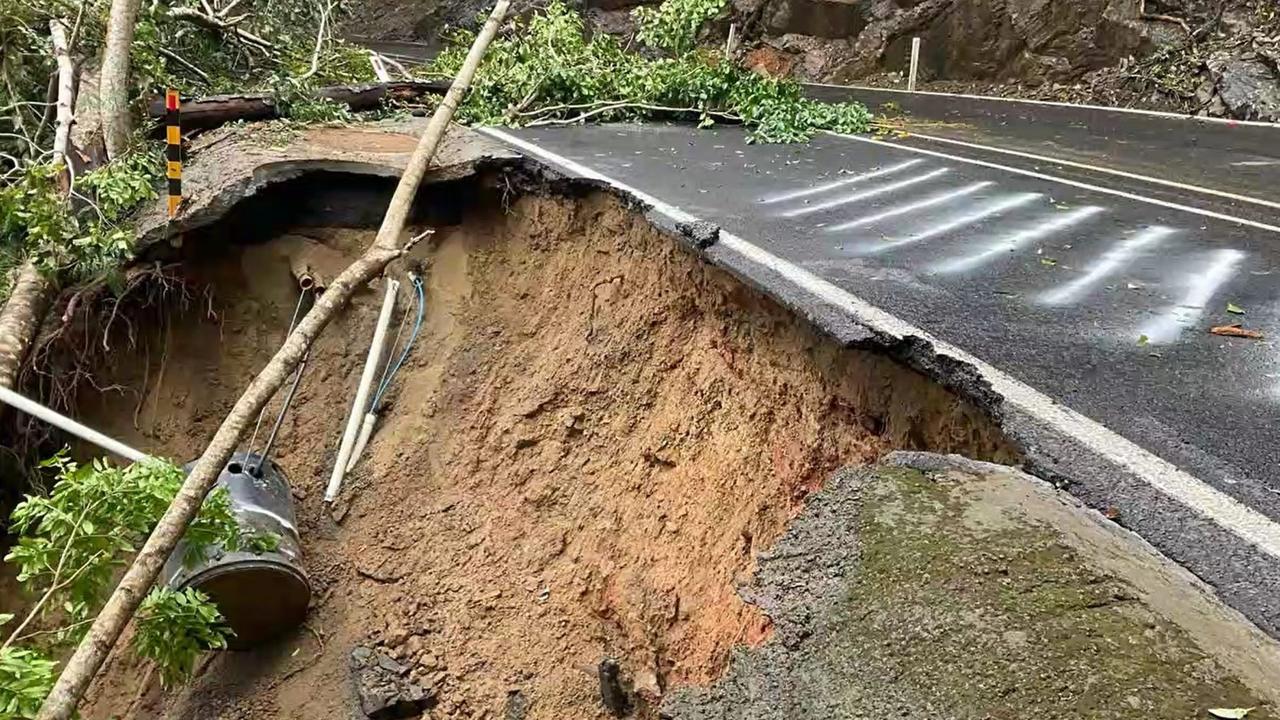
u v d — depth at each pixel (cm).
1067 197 687
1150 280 484
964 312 428
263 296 765
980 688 174
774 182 721
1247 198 686
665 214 599
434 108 1020
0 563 626
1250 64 1198
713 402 522
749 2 2008
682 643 480
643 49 1867
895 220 607
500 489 645
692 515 508
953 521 227
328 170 743
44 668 311
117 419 711
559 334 681
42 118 802
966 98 1462
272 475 658
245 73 1045
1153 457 296
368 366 716
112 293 688
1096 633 187
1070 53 1487
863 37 1845
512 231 766
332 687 582
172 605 394
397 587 629
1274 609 223
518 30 1212
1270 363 375
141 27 855
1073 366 368
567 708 518
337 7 1205
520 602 577
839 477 254
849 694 178
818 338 434
